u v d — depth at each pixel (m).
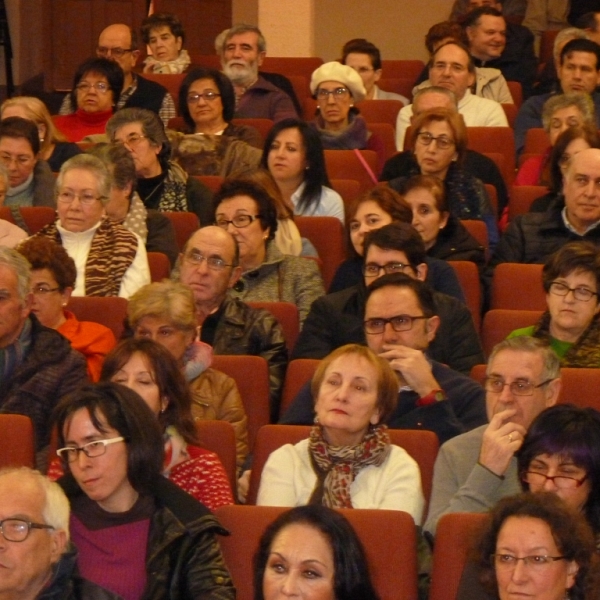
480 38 14.51
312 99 13.87
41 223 8.95
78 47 17.88
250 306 7.54
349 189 10.30
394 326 6.52
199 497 5.57
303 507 4.50
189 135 10.93
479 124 12.69
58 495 4.66
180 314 6.45
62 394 6.46
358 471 5.60
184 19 18.14
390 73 15.52
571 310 6.75
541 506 4.47
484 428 5.79
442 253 8.77
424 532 5.48
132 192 9.06
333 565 4.40
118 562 5.00
